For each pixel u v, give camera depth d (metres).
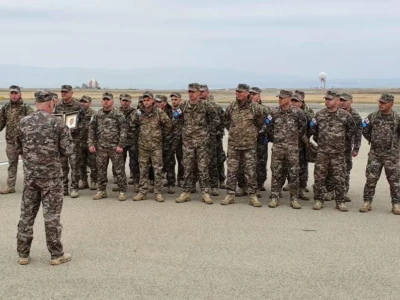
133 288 4.53
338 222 6.93
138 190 8.80
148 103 7.96
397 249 5.71
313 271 4.98
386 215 7.36
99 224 6.75
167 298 4.31
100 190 8.41
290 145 7.69
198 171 8.63
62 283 4.65
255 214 7.37
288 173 7.87
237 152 7.93
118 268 5.05
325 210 7.67
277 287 4.57
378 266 5.14
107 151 8.20
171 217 7.16
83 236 6.18
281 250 5.65
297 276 4.84
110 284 4.62
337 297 4.36
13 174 8.80
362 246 5.82
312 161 8.20
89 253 5.52
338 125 7.45
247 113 7.75
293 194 7.82
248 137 7.79
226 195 8.53
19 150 5.25
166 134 8.28
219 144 9.15
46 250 5.62
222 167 9.32
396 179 7.41
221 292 4.45
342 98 7.92
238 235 6.25
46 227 5.07
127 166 12.05
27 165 5.00
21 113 8.63
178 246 5.78
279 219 7.08
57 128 5.03
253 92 8.59
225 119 8.03
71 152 5.15
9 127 8.62
